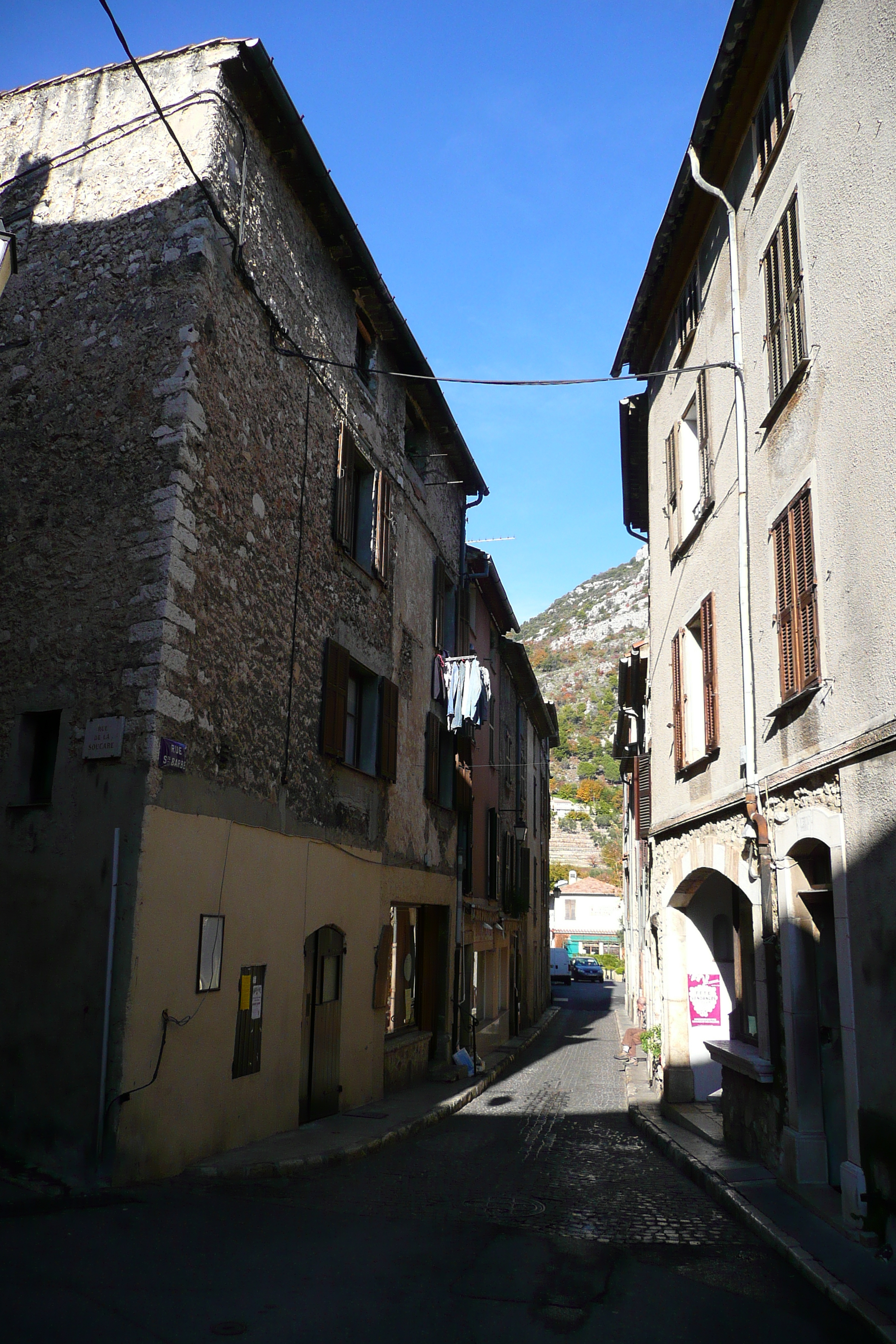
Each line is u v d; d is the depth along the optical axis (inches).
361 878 484.7
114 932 287.0
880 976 236.7
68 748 313.4
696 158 401.4
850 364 271.9
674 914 496.4
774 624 335.0
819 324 297.1
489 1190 305.9
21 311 371.9
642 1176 342.0
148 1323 171.2
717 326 423.8
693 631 463.8
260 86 374.9
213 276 351.6
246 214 380.2
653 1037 570.3
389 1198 286.0
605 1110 531.8
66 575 331.6
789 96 327.3
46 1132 283.1
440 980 641.6
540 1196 299.0
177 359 334.3
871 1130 238.2
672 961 491.2
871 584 253.0
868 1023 242.4
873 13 259.9
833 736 274.8
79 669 319.6
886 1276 210.8
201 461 337.1
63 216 374.3
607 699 6761.8
